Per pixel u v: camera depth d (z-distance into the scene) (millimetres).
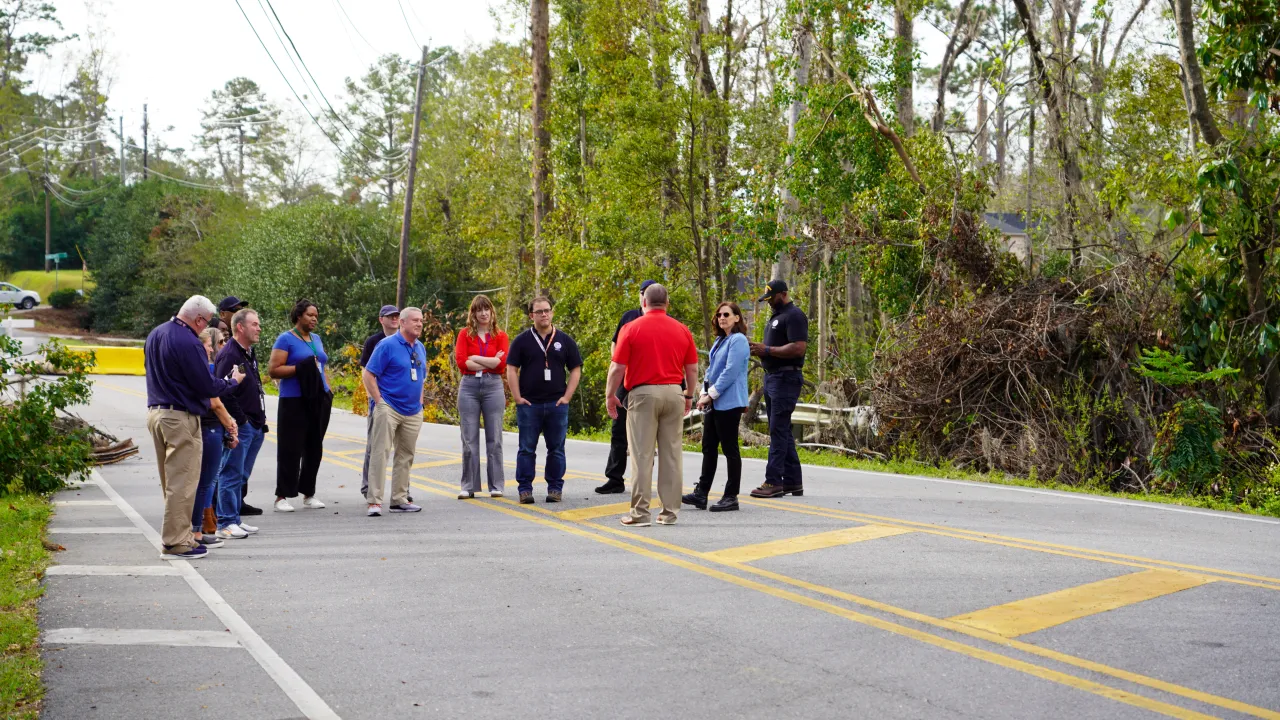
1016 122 26328
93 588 6699
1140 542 7926
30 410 11180
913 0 20875
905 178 18922
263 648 5391
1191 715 4301
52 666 5094
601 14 26188
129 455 14688
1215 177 12812
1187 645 5242
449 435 18844
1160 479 12258
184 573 7156
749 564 7277
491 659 5191
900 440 14984
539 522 9164
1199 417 12234
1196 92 13742
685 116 22969
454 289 50312
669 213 24656
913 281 17922
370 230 49281
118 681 4871
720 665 5055
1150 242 16750
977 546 7785
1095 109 22672
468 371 10680
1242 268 13367
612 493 10859
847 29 19594
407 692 4711
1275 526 8727
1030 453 13172
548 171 29562
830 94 19594
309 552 7910
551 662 5133
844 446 15656
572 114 29422
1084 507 9789
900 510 9555
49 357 11828
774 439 10367
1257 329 13250
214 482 8133
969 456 14086
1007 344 14297
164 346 7590
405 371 9930
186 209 68438
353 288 47312
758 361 20078
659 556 7602
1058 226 18125
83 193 90250
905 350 15211
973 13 35938
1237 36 13008
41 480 11289
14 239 89250
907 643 5371
